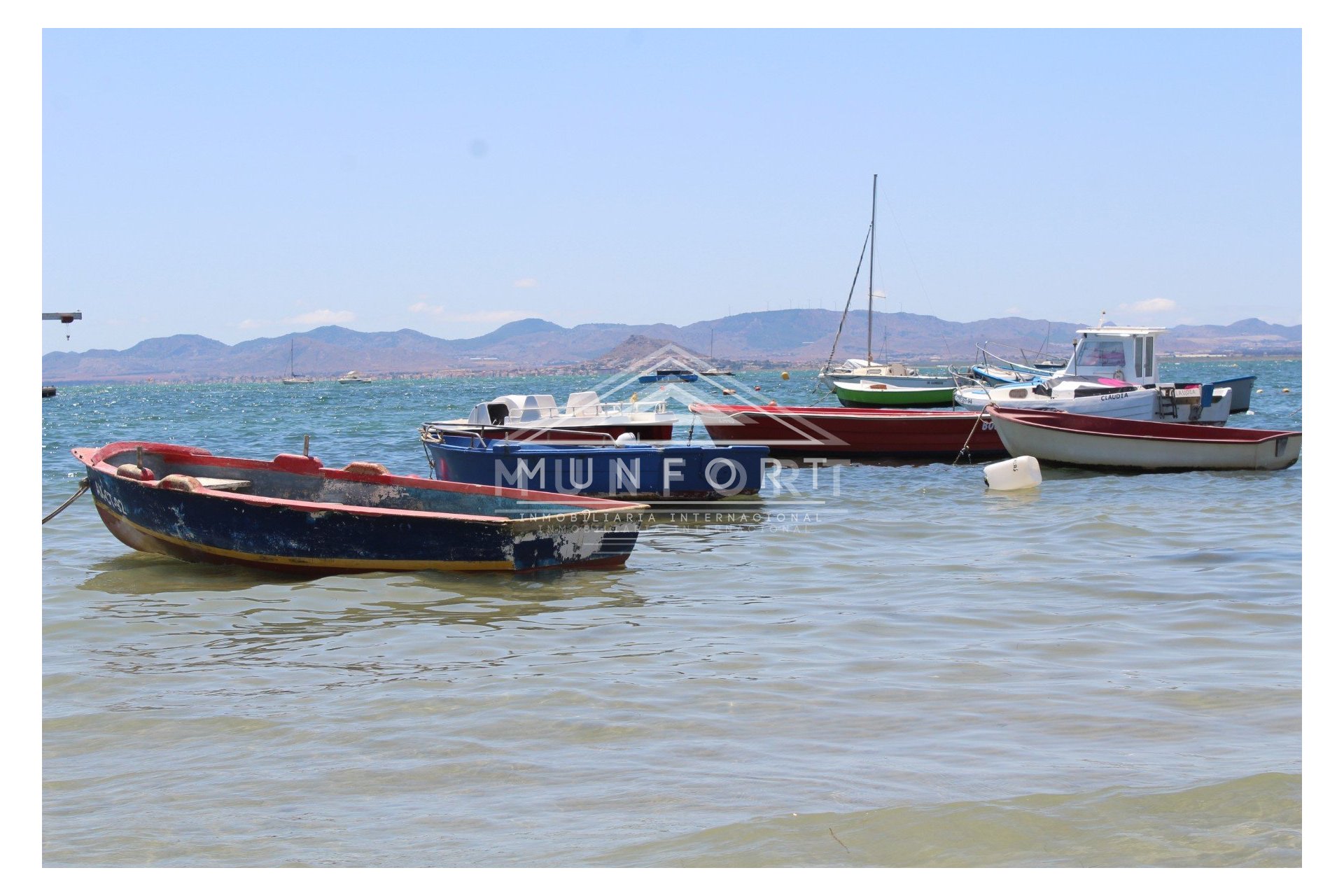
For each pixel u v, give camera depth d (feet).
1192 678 27.81
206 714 26.11
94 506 60.29
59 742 24.39
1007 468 68.59
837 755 23.06
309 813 20.76
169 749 23.97
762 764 22.67
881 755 23.04
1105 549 46.44
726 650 31.04
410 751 23.67
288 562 41.98
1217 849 18.76
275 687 28.09
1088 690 27.02
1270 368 468.75
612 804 20.92
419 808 20.89
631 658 30.35
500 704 26.50
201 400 344.28
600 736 24.40
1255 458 75.66
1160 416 98.02
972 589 38.88
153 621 35.27
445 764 22.97
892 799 20.80
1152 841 19.02
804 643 31.71
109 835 19.90
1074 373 107.76
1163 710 25.39
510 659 30.40
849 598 37.65
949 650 30.81
